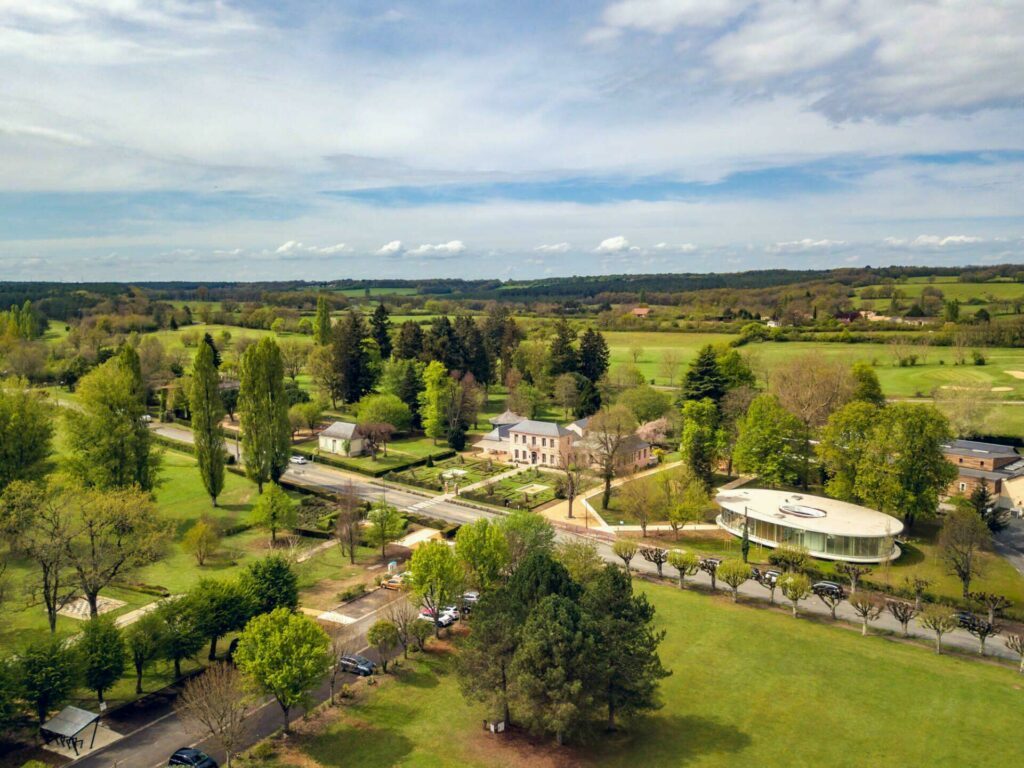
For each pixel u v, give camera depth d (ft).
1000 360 652.07
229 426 569.23
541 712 168.35
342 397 626.64
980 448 428.97
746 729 183.62
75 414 334.44
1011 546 325.83
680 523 345.72
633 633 178.19
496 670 178.09
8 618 240.12
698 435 393.29
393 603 238.48
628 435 415.85
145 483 341.82
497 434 521.24
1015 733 180.55
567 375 614.75
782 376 512.63
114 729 181.06
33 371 645.10
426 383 552.82
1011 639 220.02
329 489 416.87
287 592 230.27
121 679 206.59
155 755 170.40
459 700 198.08
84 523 234.38
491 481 445.78
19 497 241.35
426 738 179.73
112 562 236.84
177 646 199.41
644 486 367.86
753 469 395.55
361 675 210.59
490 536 257.75
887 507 338.34
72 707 179.63
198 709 165.78
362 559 310.04
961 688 202.59
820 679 208.13
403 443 538.06
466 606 256.11
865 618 241.35
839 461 355.97
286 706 179.52
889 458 338.54
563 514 379.35
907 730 182.39
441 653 225.56
